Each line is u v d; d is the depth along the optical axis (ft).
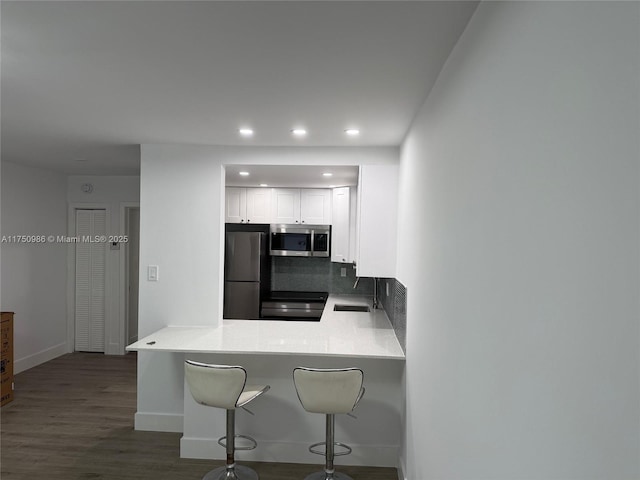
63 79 7.05
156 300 12.28
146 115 9.14
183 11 4.87
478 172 4.54
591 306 2.43
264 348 10.00
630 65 2.09
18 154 14.19
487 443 4.17
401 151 11.23
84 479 9.88
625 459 2.13
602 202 2.33
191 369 9.24
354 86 7.16
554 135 2.89
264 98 7.88
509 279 3.66
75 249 20.07
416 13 4.83
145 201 12.21
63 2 4.68
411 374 8.71
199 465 10.61
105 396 14.93
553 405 2.88
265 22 5.10
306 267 20.02
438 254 6.33
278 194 18.37
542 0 3.08
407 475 9.12
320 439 10.80
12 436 11.96
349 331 11.93
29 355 17.67
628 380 2.10
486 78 4.33
